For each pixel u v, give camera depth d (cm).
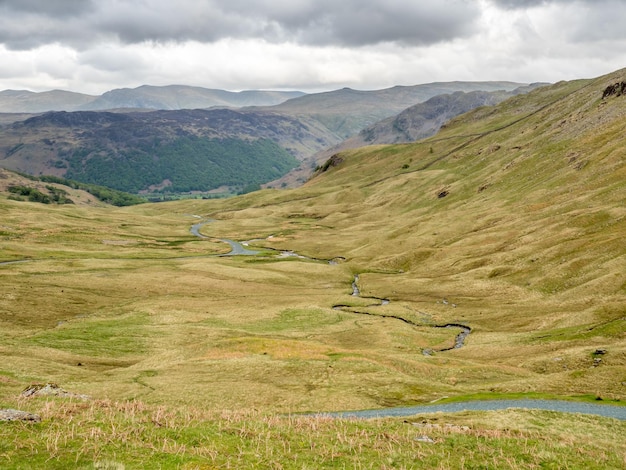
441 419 3941
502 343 8081
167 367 6391
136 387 5397
